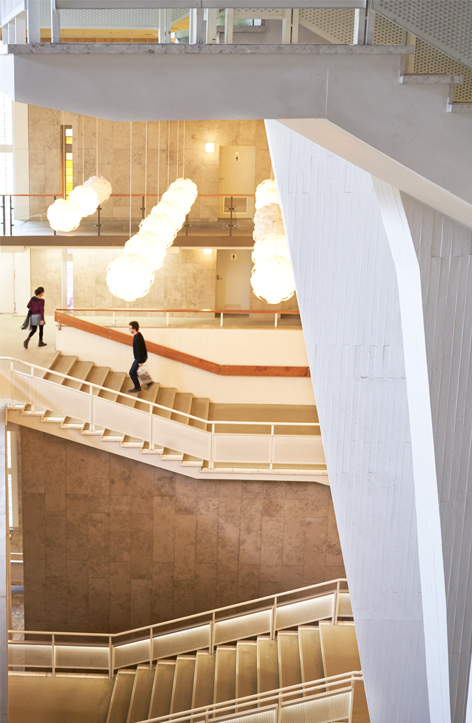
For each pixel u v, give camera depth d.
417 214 4.19
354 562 7.04
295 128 3.63
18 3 3.15
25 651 11.77
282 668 10.99
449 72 3.21
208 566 13.20
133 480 12.80
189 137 18.08
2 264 18.11
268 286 9.55
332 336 6.57
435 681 5.87
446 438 4.66
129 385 14.30
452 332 4.42
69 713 11.09
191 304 18.73
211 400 15.19
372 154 3.35
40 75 3.03
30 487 12.89
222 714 10.45
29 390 12.12
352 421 6.74
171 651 12.11
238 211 18.06
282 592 13.08
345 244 6.37
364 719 9.15
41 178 17.91
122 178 18.14
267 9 3.17
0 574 7.71
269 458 12.31
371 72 3.13
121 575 13.26
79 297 18.41
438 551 5.10
